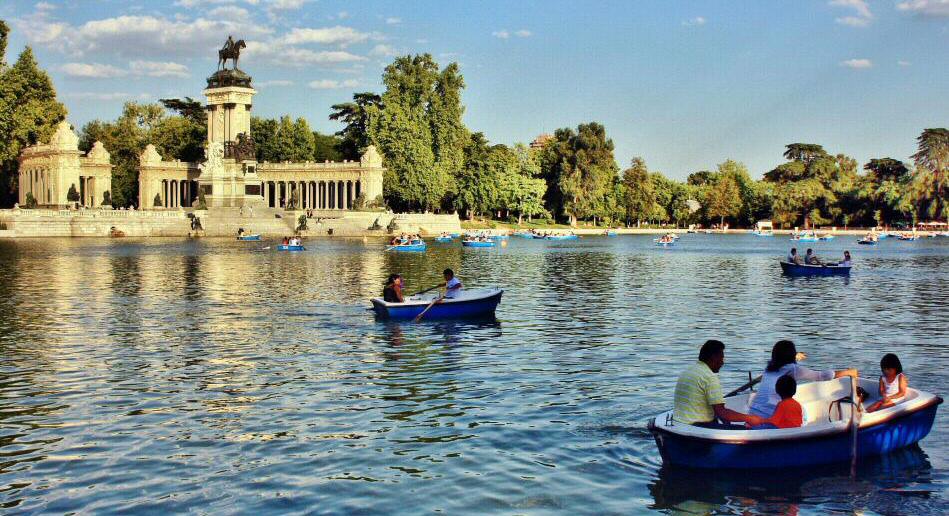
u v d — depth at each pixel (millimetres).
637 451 19594
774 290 57094
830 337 35969
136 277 62031
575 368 28875
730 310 45219
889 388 20188
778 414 18359
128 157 177750
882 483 17531
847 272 71188
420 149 168625
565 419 22266
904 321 41062
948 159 196625
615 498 16859
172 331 36500
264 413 22922
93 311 42719
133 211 139000
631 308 45750
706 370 18859
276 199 179625
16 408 23359
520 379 27109
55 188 142875
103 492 17188
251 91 167125
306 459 19141
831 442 18219
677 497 16891
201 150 184875
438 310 39938
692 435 17750
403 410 23219
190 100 193500
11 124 135000
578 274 70812
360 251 103438
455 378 27250
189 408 23422
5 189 162250
